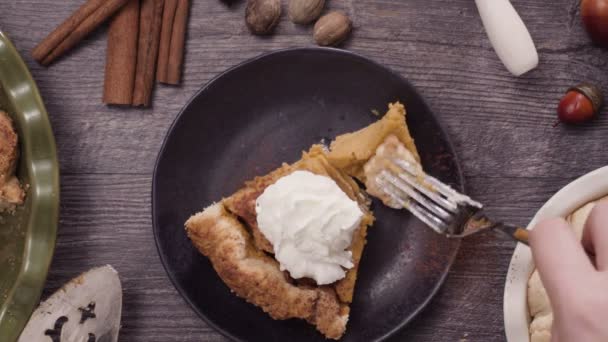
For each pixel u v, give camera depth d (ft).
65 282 2.19
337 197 2.03
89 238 2.20
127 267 2.20
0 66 2.05
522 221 2.18
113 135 2.22
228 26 2.22
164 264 2.10
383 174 2.08
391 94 2.14
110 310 2.10
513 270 2.00
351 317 2.14
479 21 2.20
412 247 2.15
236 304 2.14
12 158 2.11
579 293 1.53
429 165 2.13
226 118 2.19
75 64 2.22
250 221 2.10
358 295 2.15
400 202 2.07
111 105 2.22
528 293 2.01
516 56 2.10
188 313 2.20
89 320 2.09
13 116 2.13
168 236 2.14
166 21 2.18
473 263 2.17
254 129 2.20
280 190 2.03
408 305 2.13
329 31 2.16
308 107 2.20
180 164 2.17
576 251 1.57
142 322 2.19
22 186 2.14
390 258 2.15
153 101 2.21
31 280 2.03
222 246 2.08
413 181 2.05
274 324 2.13
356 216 2.02
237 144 2.20
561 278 1.55
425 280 2.12
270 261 2.13
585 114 2.11
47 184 2.05
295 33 2.21
